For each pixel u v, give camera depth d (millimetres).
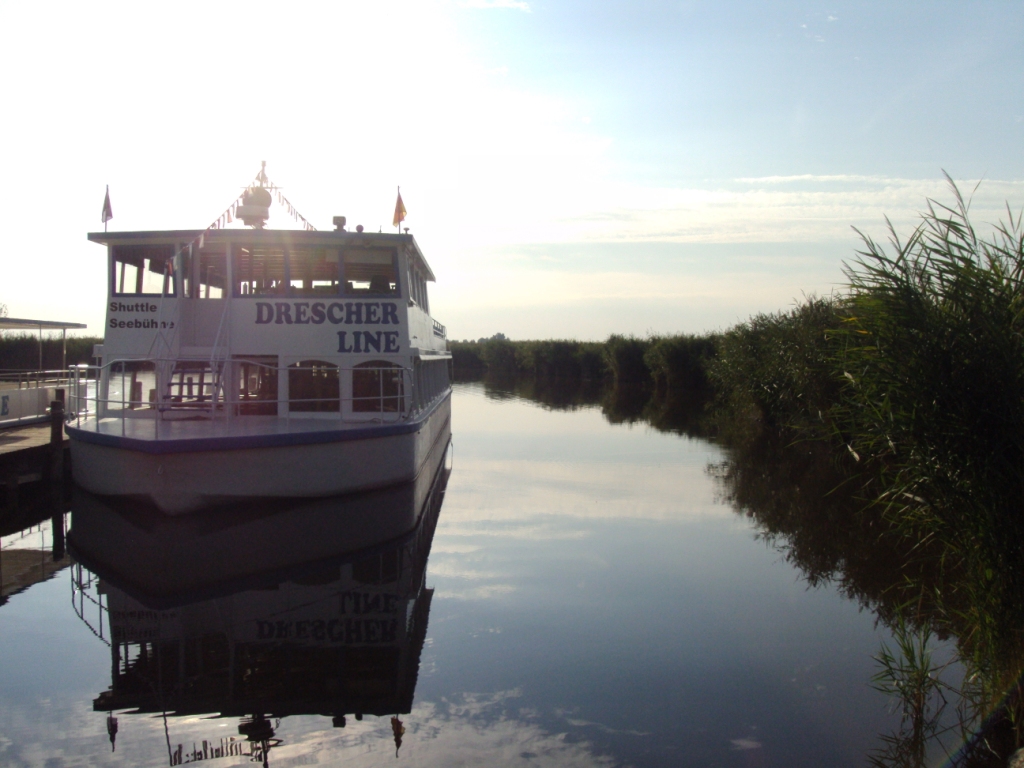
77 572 11203
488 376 75000
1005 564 6336
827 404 20688
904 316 6871
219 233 15055
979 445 6449
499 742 6414
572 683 7512
